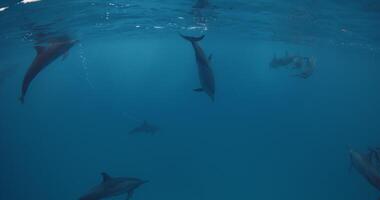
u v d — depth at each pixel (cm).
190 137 4391
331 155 3838
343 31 2066
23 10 1248
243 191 2720
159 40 3828
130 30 2539
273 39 3091
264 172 3133
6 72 3691
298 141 4597
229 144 4072
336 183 2970
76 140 5394
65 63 5853
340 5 1315
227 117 6844
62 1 1202
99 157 3912
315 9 1435
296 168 3297
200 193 2678
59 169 3694
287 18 1747
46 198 2911
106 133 6122
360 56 3791
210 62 487
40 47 533
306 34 2422
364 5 1284
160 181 2909
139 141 4312
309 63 1128
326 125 6925
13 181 3453
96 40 3064
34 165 4009
